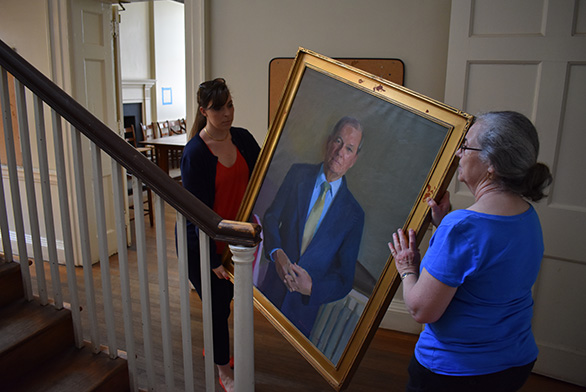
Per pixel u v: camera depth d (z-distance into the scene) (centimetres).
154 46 809
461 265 118
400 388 239
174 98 890
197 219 155
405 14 260
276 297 183
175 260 396
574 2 207
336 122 170
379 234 157
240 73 302
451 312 126
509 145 115
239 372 162
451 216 123
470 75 233
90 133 166
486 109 232
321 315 169
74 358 192
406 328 292
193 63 307
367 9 266
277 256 184
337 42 276
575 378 242
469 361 124
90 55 354
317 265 172
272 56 292
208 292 164
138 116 797
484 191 124
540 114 221
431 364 132
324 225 172
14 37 352
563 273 234
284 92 185
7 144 190
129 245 427
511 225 119
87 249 184
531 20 217
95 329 193
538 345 247
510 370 126
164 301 172
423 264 125
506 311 124
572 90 215
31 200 192
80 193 178
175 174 605
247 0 291
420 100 148
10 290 204
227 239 152
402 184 152
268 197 188
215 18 301
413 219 147
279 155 186
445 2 251
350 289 163
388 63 266
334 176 170
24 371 181
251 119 306
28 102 353
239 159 217
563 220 227
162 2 822
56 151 178
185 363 174
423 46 260
